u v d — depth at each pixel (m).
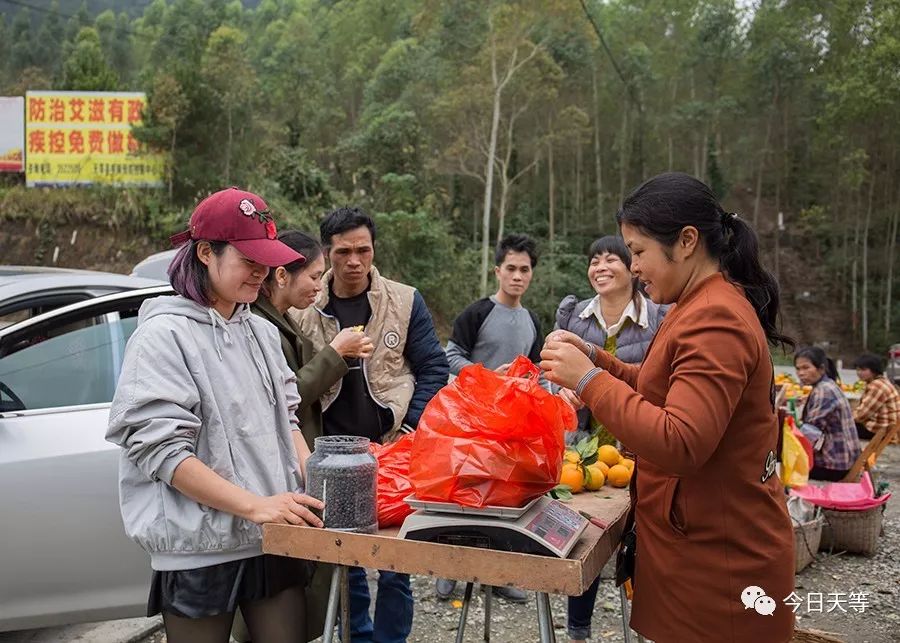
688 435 1.55
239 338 1.93
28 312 3.25
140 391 1.70
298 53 34.75
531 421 1.68
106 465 2.94
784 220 42.56
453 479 1.66
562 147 34.38
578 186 36.69
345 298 3.06
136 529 1.79
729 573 1.72
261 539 1.84
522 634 3.38
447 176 32.47
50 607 2.86
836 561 4.62
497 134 29.94
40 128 19.00
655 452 1.57
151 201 18.94
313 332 3.00
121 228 18.78
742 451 1.70
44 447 2.87
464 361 3.93
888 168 35.06
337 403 2.94
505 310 4.04
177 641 1.85
